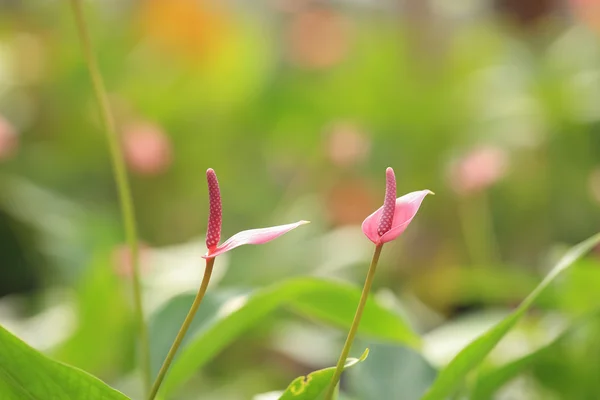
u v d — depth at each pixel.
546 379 1.30
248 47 3.14
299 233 2.32
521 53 3.40
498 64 3.39
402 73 3.20
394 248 2.31
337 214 2.46
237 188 2.79
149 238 2.65
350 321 1.02
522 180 2.55
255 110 3.00
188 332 1.05
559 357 1.29
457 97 3.01
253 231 0.79
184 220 2.71
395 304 1.12
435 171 2.71
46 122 2.88
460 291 2.18
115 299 1.54
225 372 1.91
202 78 3.02
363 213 2.44
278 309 1.84
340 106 3.03
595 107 2.67
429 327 2.08
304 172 2.75
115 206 2.66
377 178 2.75
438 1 3.69
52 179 2.67
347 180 2.59
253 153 2.92
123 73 3.06
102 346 1.54
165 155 2.10
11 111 2.88
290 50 3.32
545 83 2.80
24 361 0.80
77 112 2.84
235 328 0.96
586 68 2.97
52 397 0.82
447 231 2.50
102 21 3.31
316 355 1.85
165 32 3.14
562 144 2.63
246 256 2.17
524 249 2.49
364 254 2.24
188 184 2.77
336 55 3.13
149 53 3.13
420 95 2.99
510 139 2.68
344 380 1.46
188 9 3.15
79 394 0.81
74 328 1.55
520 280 1.61
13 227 2.32
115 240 2.09
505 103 2.89
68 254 1.99
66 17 3.17
